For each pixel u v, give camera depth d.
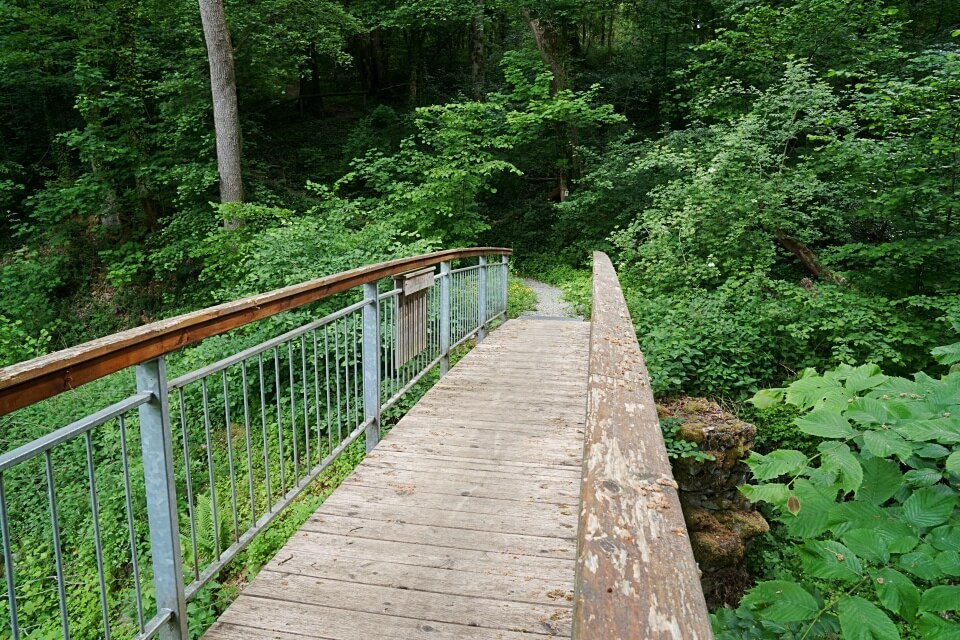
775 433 6.22
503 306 8.44
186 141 13.15
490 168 13.14
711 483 5.17
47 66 13.48
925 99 6.67
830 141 8.34
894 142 7.09
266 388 6.25
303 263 6.90
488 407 4.22
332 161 17.50
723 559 4.91
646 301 8.23
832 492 1.26
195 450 5.77
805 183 8.70
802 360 7.12
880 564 1.20
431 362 4.67
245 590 2.18
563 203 14.41
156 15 12.94
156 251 12.73
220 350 6.15
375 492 2.96
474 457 3.38
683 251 9.38
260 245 7.33
